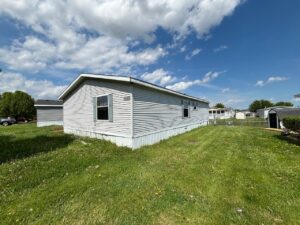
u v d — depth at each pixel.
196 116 19.36
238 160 6.46
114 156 6.77
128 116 8.17
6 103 40.44
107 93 9.19
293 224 2.94
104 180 4.61
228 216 3.13
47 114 22.58
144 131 8.98
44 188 4.16
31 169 5.25
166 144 9.51
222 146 8.99
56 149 7.71
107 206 3.46
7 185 4.25
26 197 3.76
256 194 3.91
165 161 6.32
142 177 4.82
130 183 4.44
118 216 3.16
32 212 3.25
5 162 6.01
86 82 10.61
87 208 3.39
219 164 6.00
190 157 6.86
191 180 4.65
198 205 3.48
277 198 3.73
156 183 4.46
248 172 5.23
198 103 20.20
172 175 4.98
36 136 11.39
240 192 4.01
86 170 5.29
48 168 5.31
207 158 6.73
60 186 4.26
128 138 8.18
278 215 3.18
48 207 3.41
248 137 12.02
